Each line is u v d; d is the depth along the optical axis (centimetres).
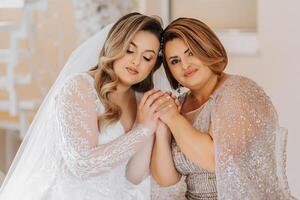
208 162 208
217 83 222
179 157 223
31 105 464
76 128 210
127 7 455
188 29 213
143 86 239
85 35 456
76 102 213
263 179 206
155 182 239
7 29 454
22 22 452
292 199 212
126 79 217
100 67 218
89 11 451
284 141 211
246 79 219
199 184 224
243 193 201
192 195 229
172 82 236
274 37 357
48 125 231
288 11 351
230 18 382
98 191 225
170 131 226
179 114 217
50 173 227
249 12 375
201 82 217
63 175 223
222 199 203
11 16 597
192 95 235
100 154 208
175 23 218
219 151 203
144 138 216
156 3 403
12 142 514
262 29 361
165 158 225
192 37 212
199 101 228
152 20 216
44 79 503
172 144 227
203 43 212
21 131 471
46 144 231
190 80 216
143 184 240
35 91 552
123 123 234
